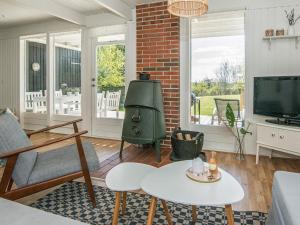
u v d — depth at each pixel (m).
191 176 1.63
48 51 5.30
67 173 1.99
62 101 5.35
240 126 3.77
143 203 2.13
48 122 5.42
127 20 4.27
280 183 1.53
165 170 1.78
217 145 3.90
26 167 1.85
